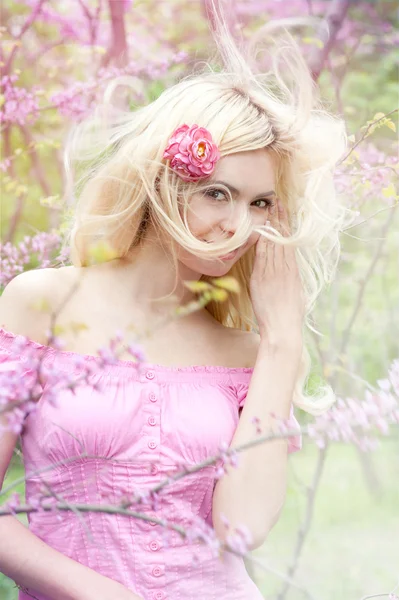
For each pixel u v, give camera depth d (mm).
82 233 2203
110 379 1999
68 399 1948
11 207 4562
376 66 5789
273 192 2121
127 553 1939
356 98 5398
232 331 2299
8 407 1399
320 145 2328
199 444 2020
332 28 3570
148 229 2186
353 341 5207
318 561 5160
